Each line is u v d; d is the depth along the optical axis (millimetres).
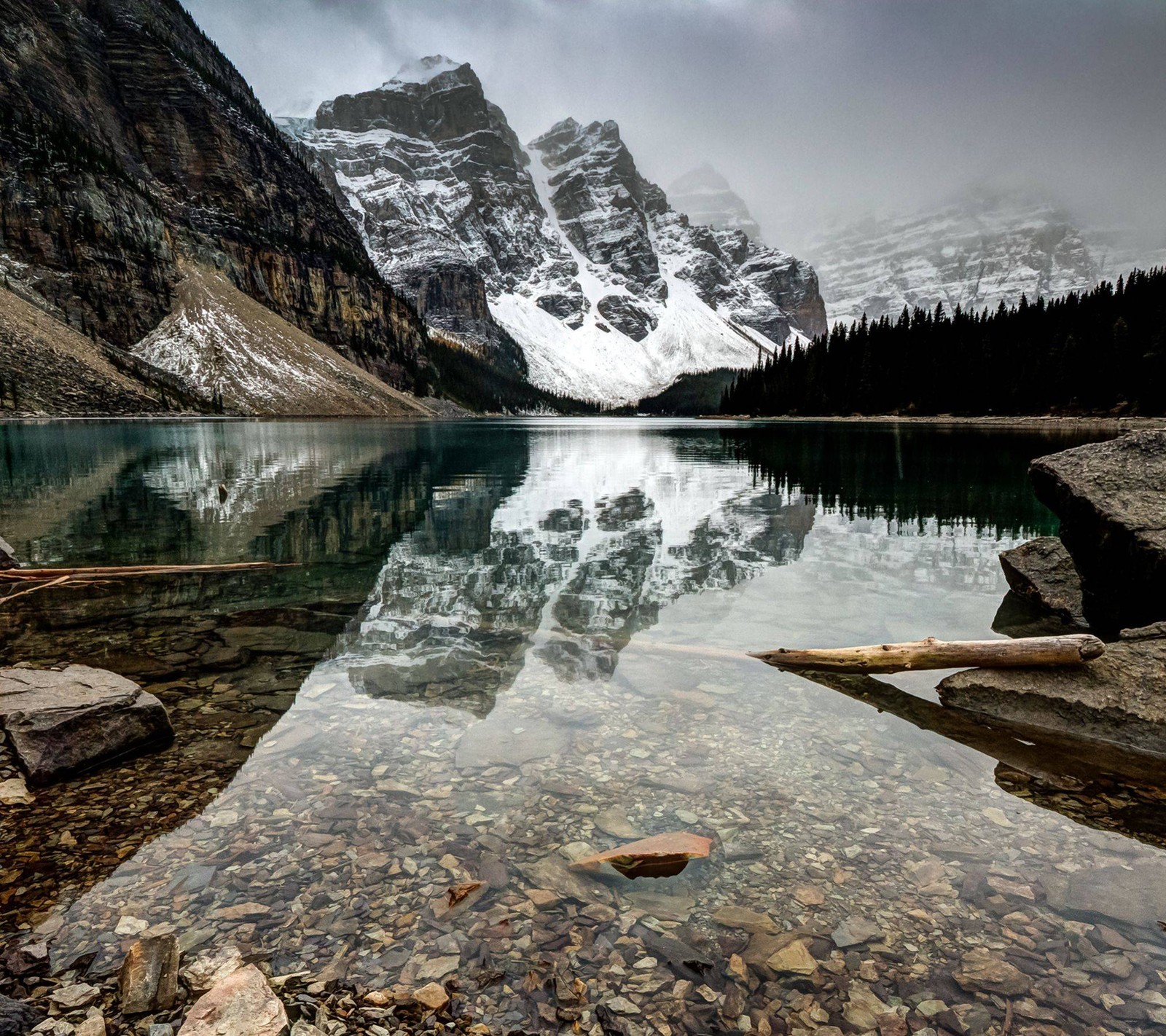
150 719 4664
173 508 16484
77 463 27062
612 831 3723
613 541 12539
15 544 12125
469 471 26828
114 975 2691
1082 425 64625
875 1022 2562
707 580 9688
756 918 3100
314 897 3160
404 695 5574
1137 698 5137
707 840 3627
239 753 4574
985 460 30922
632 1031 2504
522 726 5008
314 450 37406
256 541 12516
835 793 4168
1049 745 4891
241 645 6824
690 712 5305
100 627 7434
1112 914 3133
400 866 3400
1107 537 7461
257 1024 2406
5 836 3596
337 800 3988
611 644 6910
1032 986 2719
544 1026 2514
